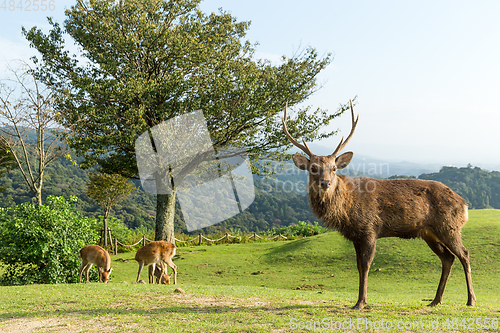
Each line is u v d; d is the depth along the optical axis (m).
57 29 14.55
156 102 12.17
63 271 10.78
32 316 5.25
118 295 6.91
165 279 10.11
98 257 10.25
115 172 13.82
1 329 4.62
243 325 4.55
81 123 12.55
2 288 7.96
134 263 17.02
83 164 13.86
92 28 13.89
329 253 16.88
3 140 11.20
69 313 5.41
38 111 11.12
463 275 12.09
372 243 5.60
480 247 14.23
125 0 13.95
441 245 6.04
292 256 17.14
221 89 12.14
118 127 12.75
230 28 15.52
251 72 14.39
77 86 12.95
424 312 5.23
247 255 18.72
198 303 6.18
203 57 13.30
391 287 11.27
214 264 16.69
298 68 15.29
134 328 4.52
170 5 14.84
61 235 10.74
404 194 5.68
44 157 11.59
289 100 14.82
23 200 32.56
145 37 13.50
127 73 13.12
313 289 11.73
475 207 40.53
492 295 9.34
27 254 10.23
